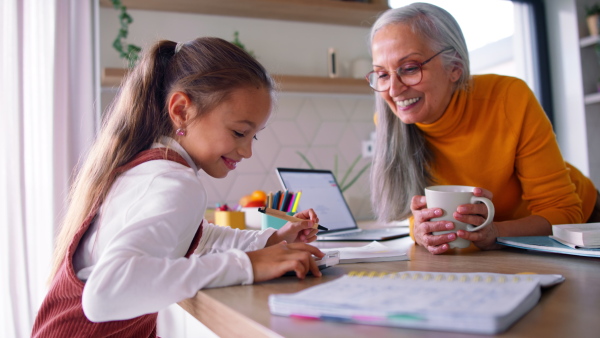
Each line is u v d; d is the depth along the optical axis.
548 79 2.70
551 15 2.70
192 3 2.08
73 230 0.79
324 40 2.46
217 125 0.83
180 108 0.83
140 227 0.63
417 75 1.14
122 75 1.87
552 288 0.58
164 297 0.60
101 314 0.58
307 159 2.41
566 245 0.84
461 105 1.22
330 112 2.47
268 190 2.32
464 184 1.29
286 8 2.18
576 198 1.17
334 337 0.41
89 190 0.79
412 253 0.97
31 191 1.70
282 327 0.45
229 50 0.88
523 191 1.26
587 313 0.47
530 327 0.42
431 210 0.95
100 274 0.58
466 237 0.94
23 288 1.65
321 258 0.77
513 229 1.03
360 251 0.94
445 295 0.46
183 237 0.70
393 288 0.50
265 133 2.33
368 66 2.37
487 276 0.55
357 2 2.30
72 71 1.83
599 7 2.51
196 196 0.70
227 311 0.53
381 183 1.35
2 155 1.65
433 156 1.32
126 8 2.10
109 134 0.85
